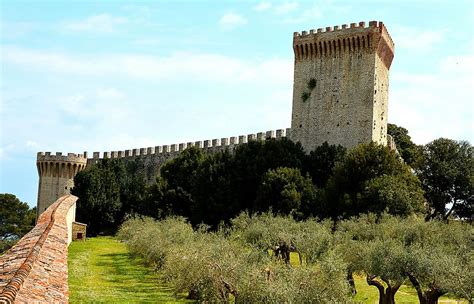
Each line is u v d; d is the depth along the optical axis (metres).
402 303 49.00
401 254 40.94
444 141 91.25
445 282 37.50
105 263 55.75
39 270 17.17
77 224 82.06
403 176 77.38
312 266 38.16
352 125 87.50
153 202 95.19
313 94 91.50
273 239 51.84
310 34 92.06
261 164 87.88
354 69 88.19
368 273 44.41
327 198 77.25
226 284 32.72
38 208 119.69
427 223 56.59
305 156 89.19
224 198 87.88
